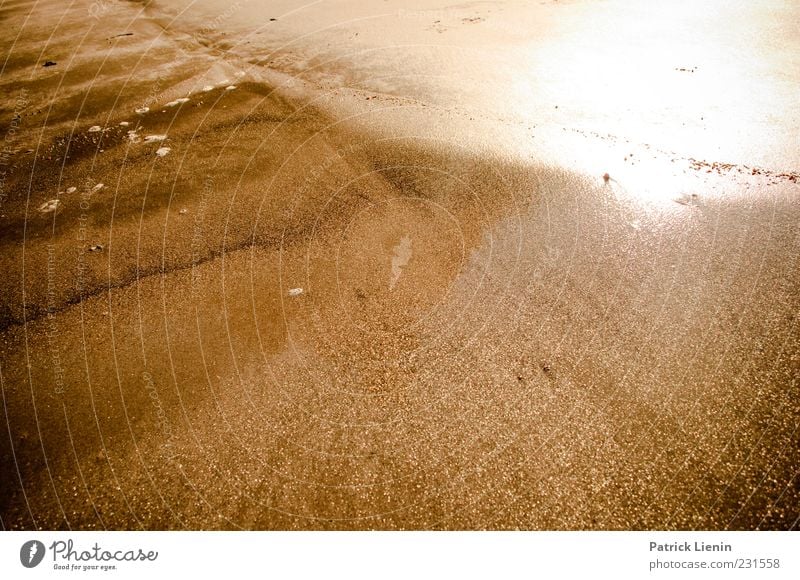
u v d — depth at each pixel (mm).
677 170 3428
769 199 3076
